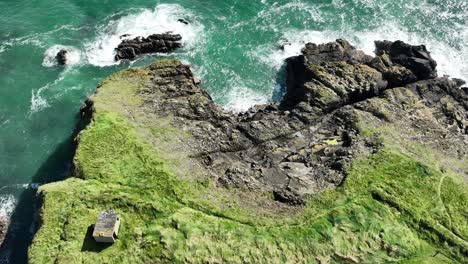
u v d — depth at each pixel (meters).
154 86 60.72
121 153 50.78
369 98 62.25
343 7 77.38
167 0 78.06
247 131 57.38
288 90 66.25
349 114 58.41
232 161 54.16
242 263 42.41
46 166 59.03
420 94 62.31
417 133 56.91
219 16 75.69
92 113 55.38
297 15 76.12
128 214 45.16
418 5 78.00
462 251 44.56
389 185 48.84
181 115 57.53
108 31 73.00
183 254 42.41
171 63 63.28
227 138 56.41
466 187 50.00
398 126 57.41
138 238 43.34
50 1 77.00
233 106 64.88
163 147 52.66
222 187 49.47
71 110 64.69
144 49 70.06
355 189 48.34
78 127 59.94
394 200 47.38
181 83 61.41
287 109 62.50
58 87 66.81
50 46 71.12
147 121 55.75
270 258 42.78
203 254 42.59
